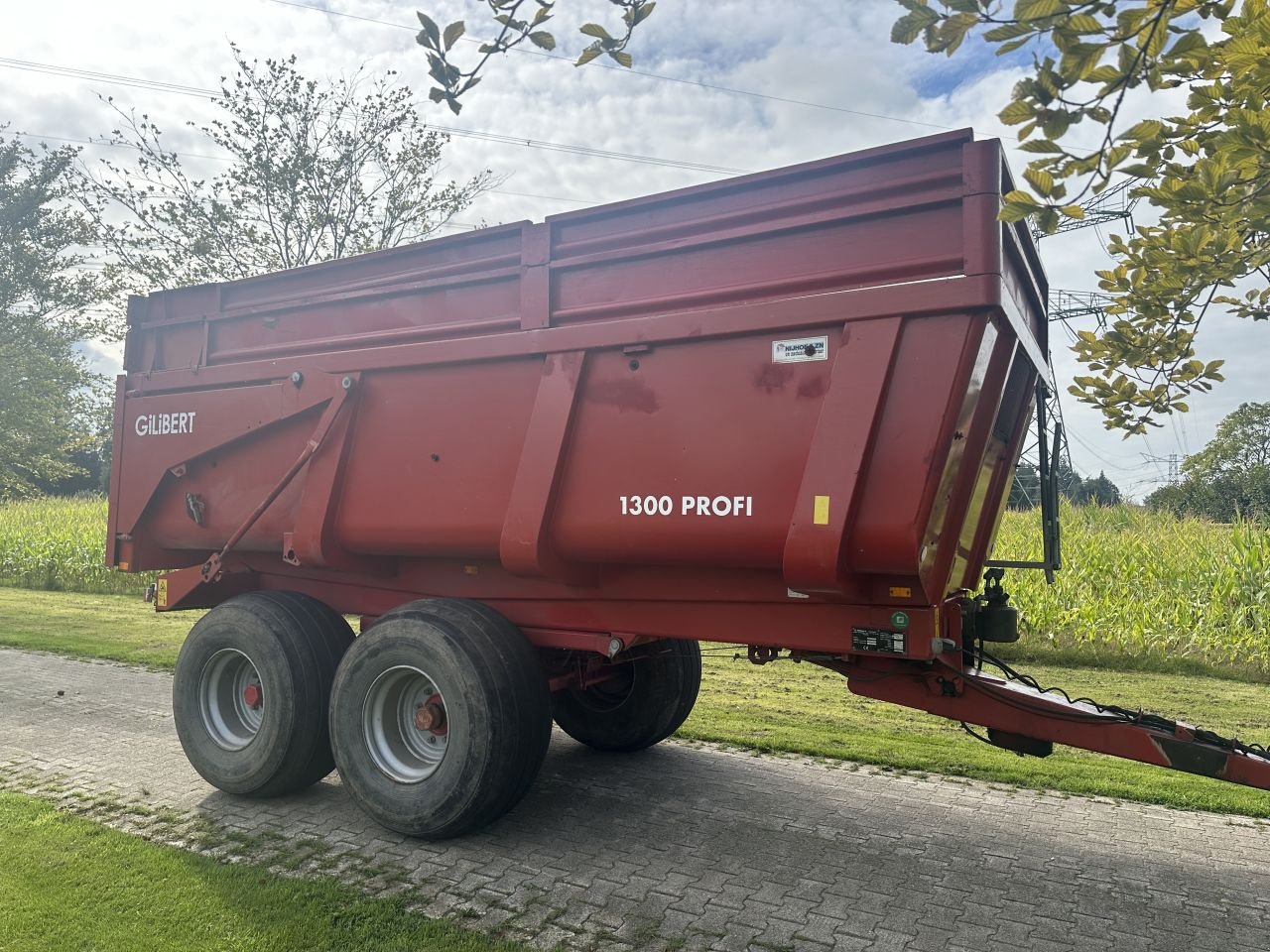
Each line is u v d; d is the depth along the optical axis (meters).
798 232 3.99
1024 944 3.45
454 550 4.83
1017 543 12.82
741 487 3.94
